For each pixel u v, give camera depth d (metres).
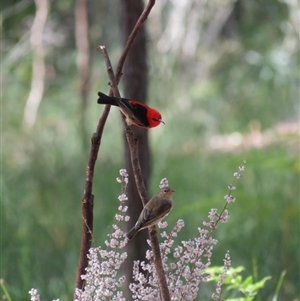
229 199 4.59
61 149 17.47
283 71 20.50
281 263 9.27
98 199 12.41
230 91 22.42
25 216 11.40
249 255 9.59
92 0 25.22
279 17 22.08
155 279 4.69
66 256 9.93
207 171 14.91
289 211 9.65
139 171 4.34
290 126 14.38
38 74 23.58
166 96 21.17
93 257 4.59
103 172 14.58
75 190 13.32
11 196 12.30
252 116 20.61
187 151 17.83
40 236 10.51
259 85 21.91
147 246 7.33
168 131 19.70
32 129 19.05
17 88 22.94
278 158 10.37
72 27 26.00
